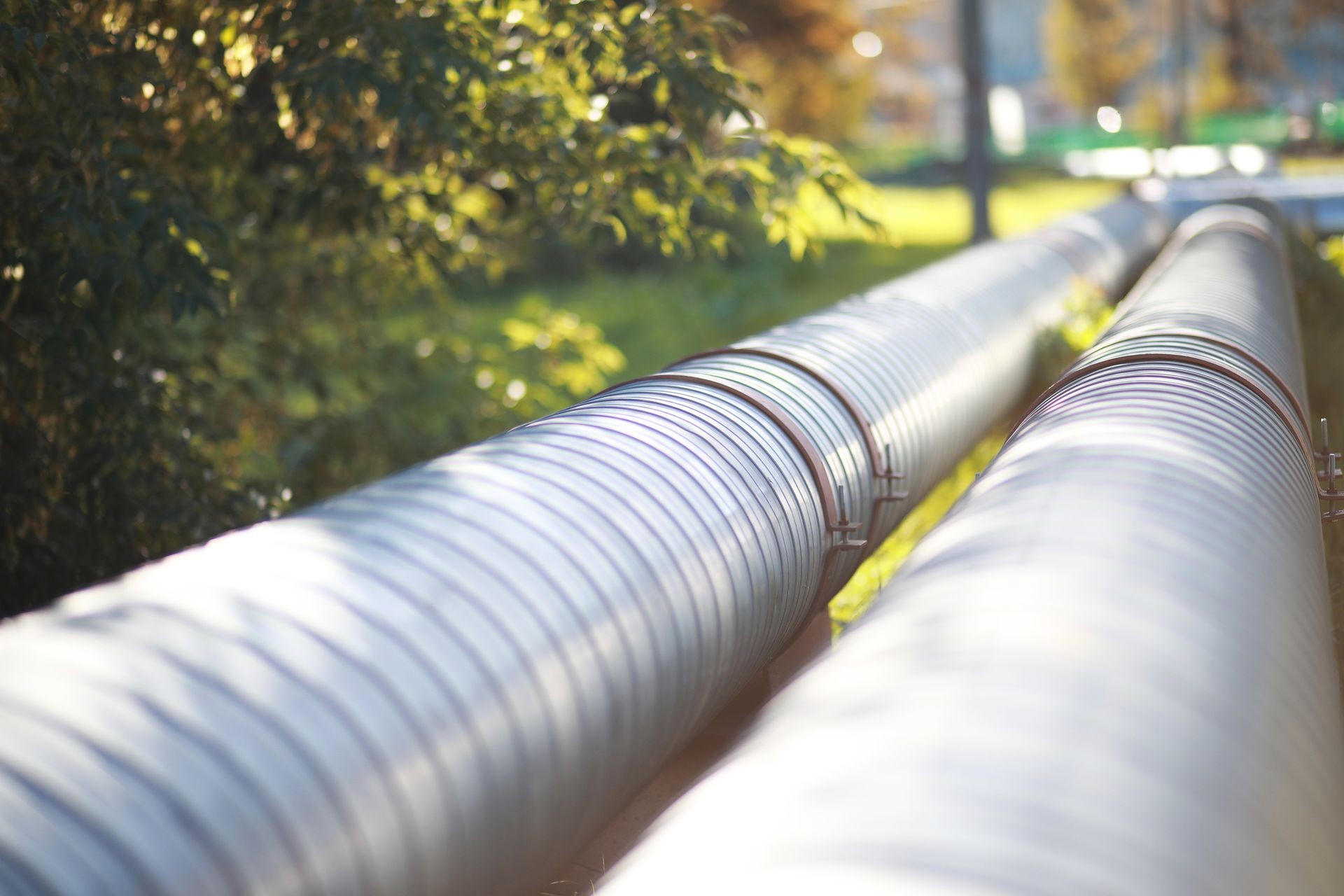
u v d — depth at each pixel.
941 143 64.00
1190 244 8.98
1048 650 1.81
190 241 5.53
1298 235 12.00
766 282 17.70
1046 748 1.57
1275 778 1.71
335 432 7.49
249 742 1.82
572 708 2.36
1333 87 35.97
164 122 5.97
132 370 5.62
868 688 1.85
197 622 2.01
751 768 1.77
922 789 1.52
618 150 5.95
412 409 7.71
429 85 5.39
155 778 1.70
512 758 2.19
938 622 1.99
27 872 1.54
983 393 6.04
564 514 2.68
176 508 5.51
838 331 5.12
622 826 4.07
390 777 1.94
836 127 42.94
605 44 5.54
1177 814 1.50
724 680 3.14
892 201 41.41
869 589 5.86
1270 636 2.06
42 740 1.70
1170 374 3.63
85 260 4.81
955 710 1.69
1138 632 1.88
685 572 2.84
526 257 10.82
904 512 4.78
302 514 2.55
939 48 67.19
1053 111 75.25
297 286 7.65
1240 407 3.39
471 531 2.48
